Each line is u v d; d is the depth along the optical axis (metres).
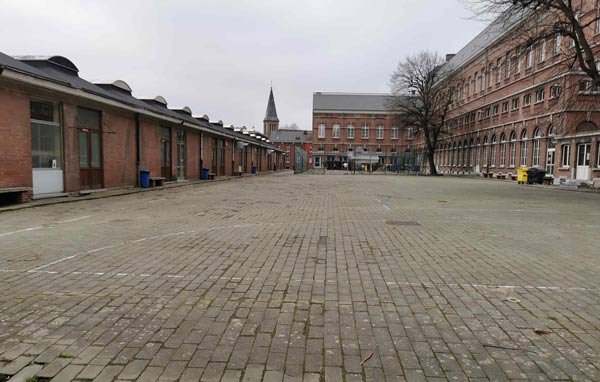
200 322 3.85
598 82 18.81
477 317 4.06
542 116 33.97
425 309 4.26
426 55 51.97
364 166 69.56
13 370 2.94
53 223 9.70
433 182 32.31
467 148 53.03
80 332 3.60
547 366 3.11
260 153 53.66
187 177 27.95
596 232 9.01
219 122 36.91
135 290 4.76
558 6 18.52
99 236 8.09
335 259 6.36
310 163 83.12
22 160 13.30
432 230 9.11
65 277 5.25
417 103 53.97
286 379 2.88
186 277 5.30
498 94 43.69
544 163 33.72
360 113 82.44
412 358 3.21
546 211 12.88
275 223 10.03
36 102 14.21
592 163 25.98
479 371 3.02
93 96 16.00
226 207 13.41
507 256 6.65
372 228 9.35
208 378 2.88
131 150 20.19
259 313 4.10
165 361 3.11
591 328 3.82
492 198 17.58
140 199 15.77
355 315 4.07
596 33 26.69
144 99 25.77
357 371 3.00
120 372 2.94
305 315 4.06
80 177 16.41
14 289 4.75
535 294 4.77
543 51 33.88
